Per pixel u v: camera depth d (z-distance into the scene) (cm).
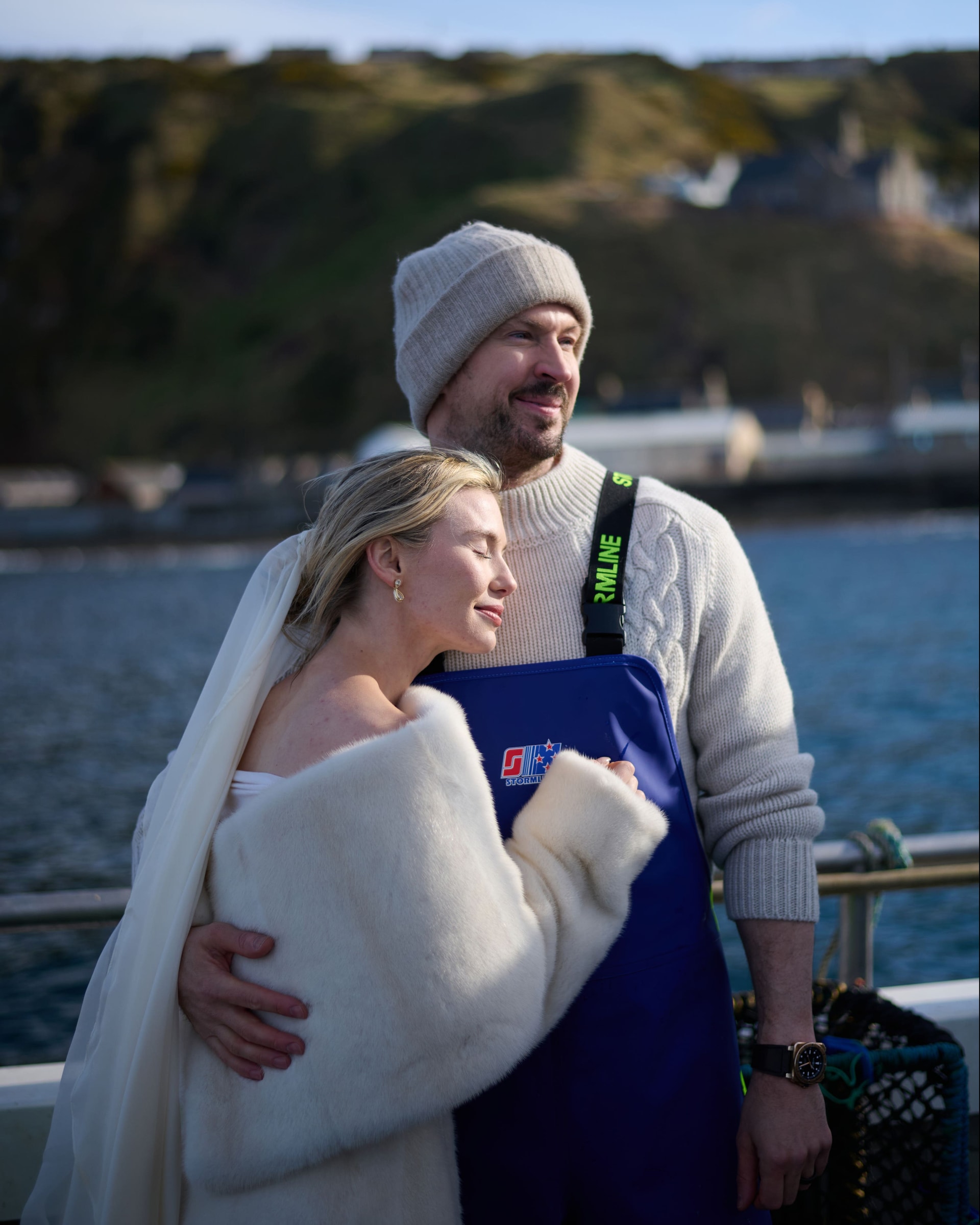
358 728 155
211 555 9381
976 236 14600
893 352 11994
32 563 9038
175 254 15975
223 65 19262
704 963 172
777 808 178
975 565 4953
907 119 17762
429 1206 152
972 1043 234
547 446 186
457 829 145
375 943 143
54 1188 170
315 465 10156
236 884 149
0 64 18200
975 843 239
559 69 18900
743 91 18250
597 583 181
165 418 13800
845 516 9381
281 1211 147
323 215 15738
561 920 154
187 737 173
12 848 1055
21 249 16250
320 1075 143
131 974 160
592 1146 166
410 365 195
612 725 172
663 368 11794
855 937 241
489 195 13738
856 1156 190
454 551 162
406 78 19212
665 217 13188
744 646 184
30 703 2091
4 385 15050
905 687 1948
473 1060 144
